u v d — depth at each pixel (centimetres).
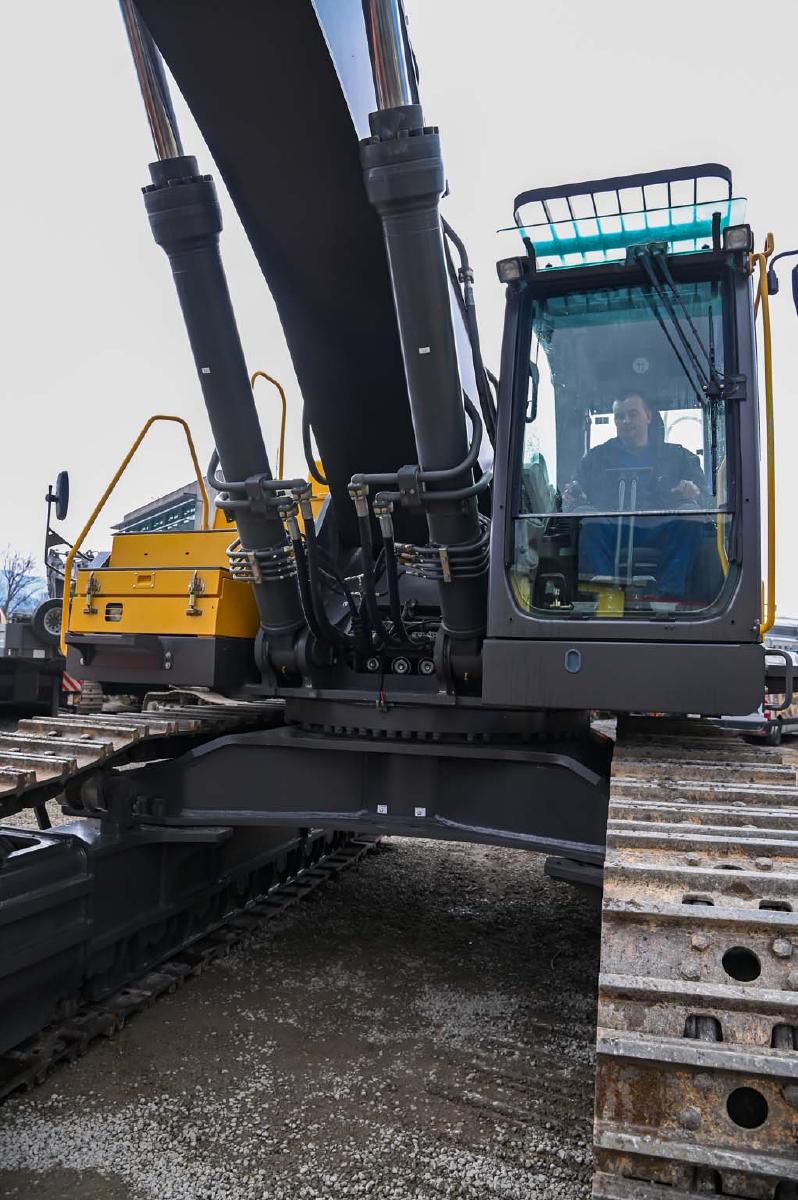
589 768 393
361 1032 386
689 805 281
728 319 348
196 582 422
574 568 362
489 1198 275
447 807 407
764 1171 174
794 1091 181
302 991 428
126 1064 351
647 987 197
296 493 381
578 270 362
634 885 229
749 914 210
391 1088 339
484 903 582
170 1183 278
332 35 322
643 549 356
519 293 371
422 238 326
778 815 268
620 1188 181
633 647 335
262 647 430
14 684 1236
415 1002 420
